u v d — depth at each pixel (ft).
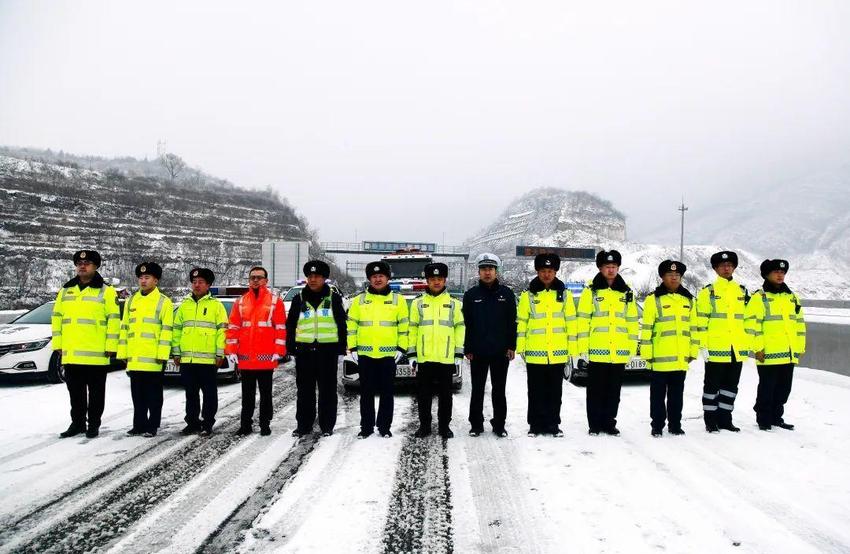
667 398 21.97
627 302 21.80
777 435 21.48
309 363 22.06
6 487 16.30
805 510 14.21
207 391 22.52
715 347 21.81
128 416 25.77
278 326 22.35
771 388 22.33
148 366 21.81
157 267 22.40
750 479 16.49
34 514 14.34
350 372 31.91
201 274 22.65
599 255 22.00
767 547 12.25
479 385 21.72
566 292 21.90
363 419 21.80
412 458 18.85
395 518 13.97
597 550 12.17
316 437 21.81
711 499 14.96
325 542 12.66
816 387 30.12
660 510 14.25
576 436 21.58
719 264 22.02
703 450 19.48
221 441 21.27
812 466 17.66
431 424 23.61
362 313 21.90
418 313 22.02
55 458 19.08
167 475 17.26
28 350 33.91
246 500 15.17
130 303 22.29
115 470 17.79
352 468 17.79
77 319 21.75
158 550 12.34
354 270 156.46
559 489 15.81
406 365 31.32
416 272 69.21
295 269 87.61
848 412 24.82
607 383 21.84
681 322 21.36
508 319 21.47
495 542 12.63
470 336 21.65
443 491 15.78
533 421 21.83
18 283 152.66
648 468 17.52
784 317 22.18
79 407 22.34
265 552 12.19
